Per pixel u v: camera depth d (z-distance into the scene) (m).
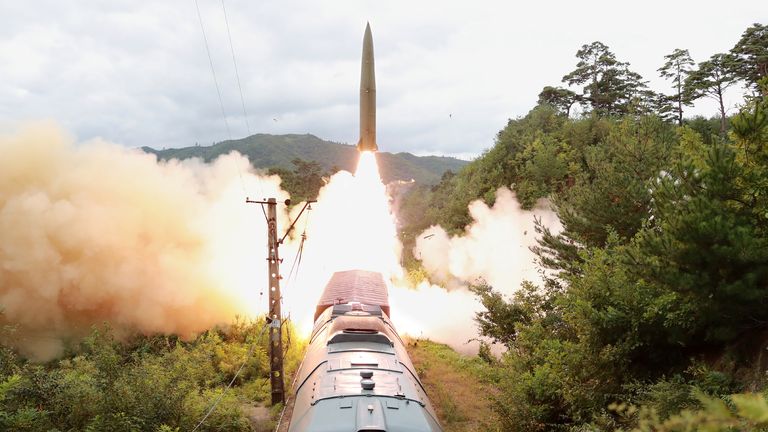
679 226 9.02
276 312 18.81
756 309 9.07
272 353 18.80
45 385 13.48
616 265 12.55
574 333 14.70
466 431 16.73
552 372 13.00
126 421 12.97
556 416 12.96
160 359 18.78
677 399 9.06
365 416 11.31
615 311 11.33
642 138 17.80
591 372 11.80
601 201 17.44
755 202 9.17
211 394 17.28
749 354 9.45
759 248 8.66
